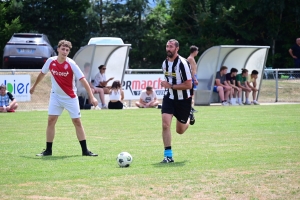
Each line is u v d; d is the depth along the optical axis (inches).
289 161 584.1
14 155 641.0
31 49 1815.9
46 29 2605.8
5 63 1820.9
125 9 2608.3
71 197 427.2
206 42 2632.9
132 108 1368.1
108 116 1139.9
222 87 1456.7
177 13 2635.3
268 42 2672.2
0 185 469.4
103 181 485.1
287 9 2613.2
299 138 780.6
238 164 568.1
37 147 708.7
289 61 2657.5
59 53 640.4
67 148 700.0
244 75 1482.5
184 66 595.2
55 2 2549.2
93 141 766.5
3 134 845.8
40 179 494.9
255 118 1081.4
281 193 442.0
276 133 841.5
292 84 1614.2
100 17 2632.9
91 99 646.5
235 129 898.1
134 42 2659.9
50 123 642.2
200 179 492.7
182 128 621.6
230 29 2694.4
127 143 745.6
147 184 471.8
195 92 1465.3
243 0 2532.0
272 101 1606.8
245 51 1518.2
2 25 2465.6
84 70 1353.3
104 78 1391.5
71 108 637.9
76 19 2566.4
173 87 593.6
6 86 1285.7
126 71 1454.2
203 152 653.9
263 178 496.1
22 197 426.0
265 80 1614.2
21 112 1237.7
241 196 432.5
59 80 636.1
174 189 454.0
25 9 2546.8
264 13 2583.7
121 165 558.6
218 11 2576.3
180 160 597.9
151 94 1390.3
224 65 1529.3
